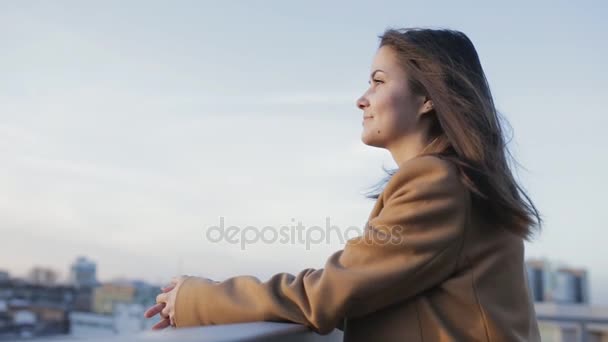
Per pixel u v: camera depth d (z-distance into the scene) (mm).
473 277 851
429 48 963
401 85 979
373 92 1007
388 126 981
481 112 935
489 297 851
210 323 882
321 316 817
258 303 850
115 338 552
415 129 979
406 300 852
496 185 878
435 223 835
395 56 988
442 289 849
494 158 917
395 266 813
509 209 878
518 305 885
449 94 932
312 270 888
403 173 879
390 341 844
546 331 3734
